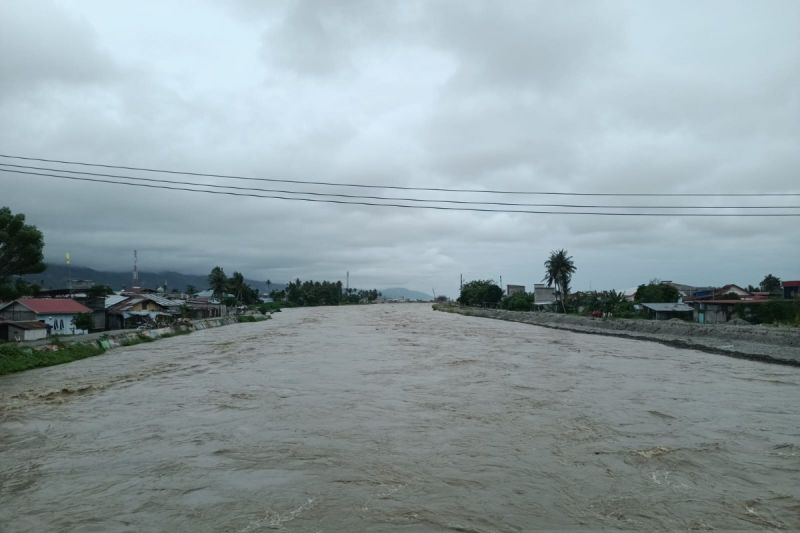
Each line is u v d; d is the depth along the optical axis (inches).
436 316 3371.1
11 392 775.1
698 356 1187.9
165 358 1181.7
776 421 572.4
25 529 323.0
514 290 4057.6
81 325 1815.9
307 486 385.7
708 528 320.5
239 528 320.2
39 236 1536.7
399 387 761.6
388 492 374.3
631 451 465.4
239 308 3708.2
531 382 805.9
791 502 358.3
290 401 670.5
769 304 1720.0
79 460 451.2
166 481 398.6
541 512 342.3
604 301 2561.5
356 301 7696.9
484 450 468.1
